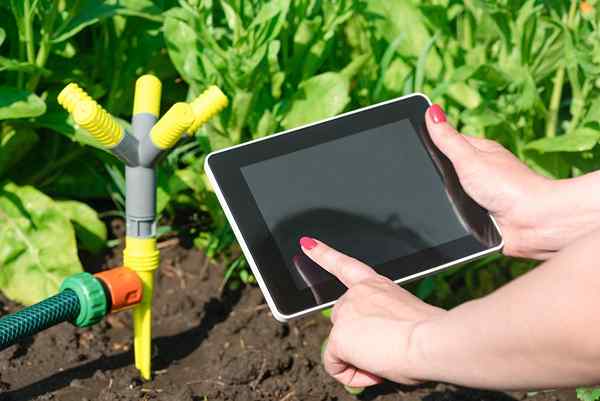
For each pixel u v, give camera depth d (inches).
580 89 55.6
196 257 58.6
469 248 45.1
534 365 32.4
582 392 49.1
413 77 58.0
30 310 45.4
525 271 57.0
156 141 45.8
